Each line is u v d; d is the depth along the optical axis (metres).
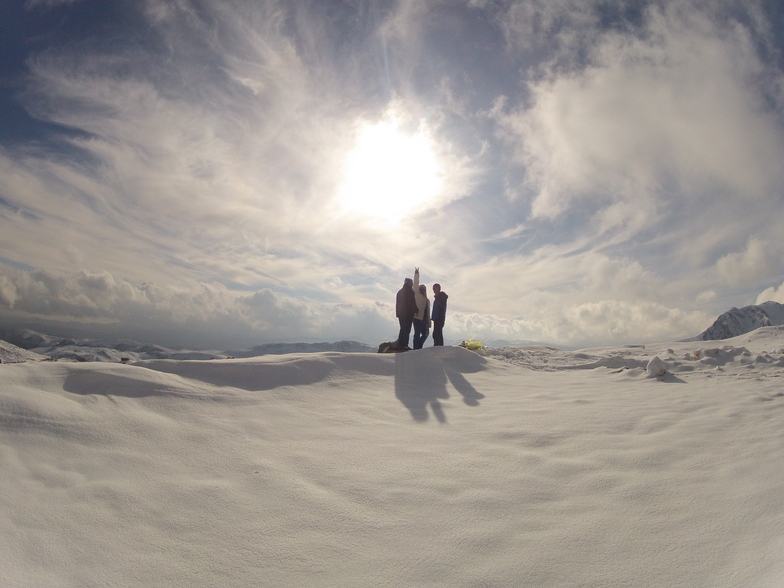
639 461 3.74
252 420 4.88
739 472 3.36
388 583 2.29
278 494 3.26
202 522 2.89
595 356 12.11
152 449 3.95
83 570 2.38
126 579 2.33
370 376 7.27
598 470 3.61
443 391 6.88
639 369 8.55
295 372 6.62
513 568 2.38
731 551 2.39
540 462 3.82
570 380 8.13
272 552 2.58
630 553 2.46
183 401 5.10
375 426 4.98
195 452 3.96
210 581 2.33
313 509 3.05
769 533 2.49
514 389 7.21
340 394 6.31
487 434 4.66
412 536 2.72
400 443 4.38
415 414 5.54
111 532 2.73
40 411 4.18
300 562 2.48
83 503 3.02
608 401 6.03
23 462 3.44
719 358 9.64
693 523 2.71
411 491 3.31
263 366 6.47
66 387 4.90
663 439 4.26
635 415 5.16
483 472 3.64
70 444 3.82
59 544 2.58
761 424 4.50
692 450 3.91
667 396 6.21
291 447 4.20
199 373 5.99
